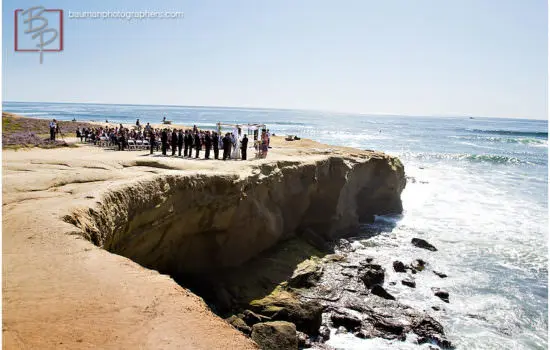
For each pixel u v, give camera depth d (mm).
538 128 188500
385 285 19828
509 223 30516
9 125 46156
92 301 6734
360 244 25734
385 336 15359
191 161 22672
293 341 13266
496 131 140375
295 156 27812
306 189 24828
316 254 22672
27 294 6770
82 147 32375
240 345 5984
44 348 5418
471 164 57312
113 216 12867
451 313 17500
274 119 185000
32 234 9250
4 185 13492
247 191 20156
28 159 20516
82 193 13000
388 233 28094
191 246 18844
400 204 33500
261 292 17984
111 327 6047
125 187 14070
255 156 27906
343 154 30781
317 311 15523
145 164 20828
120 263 8438
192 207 17391
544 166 56656
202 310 6957
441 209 34219
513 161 59531
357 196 30875
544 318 17250
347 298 18031
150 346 5680
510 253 24625
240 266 20109
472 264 22938
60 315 6238
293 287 18781
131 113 191750
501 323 16812
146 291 7293
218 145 27328
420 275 21328
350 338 15227
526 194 39688
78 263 8148
